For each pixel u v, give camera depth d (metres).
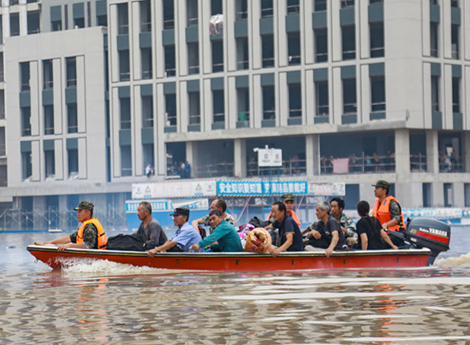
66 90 89.19
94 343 9.56
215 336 9.84
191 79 81.81
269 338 9.68
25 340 9.82
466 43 76.94
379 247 20.06
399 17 73.00
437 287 14.73
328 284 15.49
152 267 19.03
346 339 9.58
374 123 73.69
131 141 85.19
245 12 80.00
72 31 88.94
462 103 76.75
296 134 76.31
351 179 75.56
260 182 58.94
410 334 9.82
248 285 15.48
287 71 77.44
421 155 76.06
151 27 83.88
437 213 63.16
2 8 97.94
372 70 74.12
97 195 86.94
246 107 83.00
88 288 15.41
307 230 20.98
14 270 20.58
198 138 80.69
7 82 92.75
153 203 61.09
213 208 20.20
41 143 90.81
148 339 9.73
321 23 75.88
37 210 89.69
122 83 85.50
